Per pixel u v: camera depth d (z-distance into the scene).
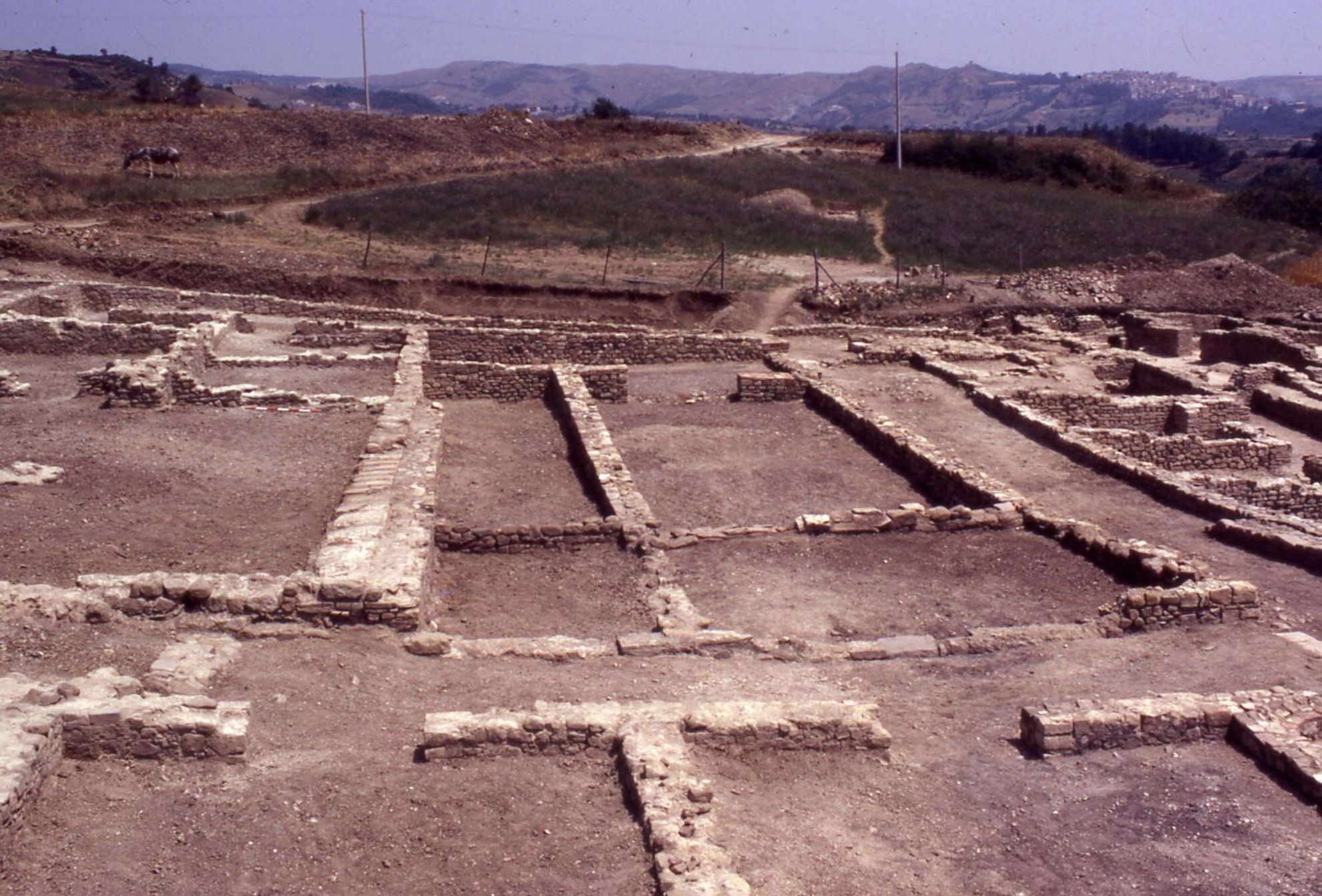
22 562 12.30
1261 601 13.38
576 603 13.50
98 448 17.08
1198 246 55.59
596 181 60.03
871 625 12.94
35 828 7.37
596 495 17.73
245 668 10.04
